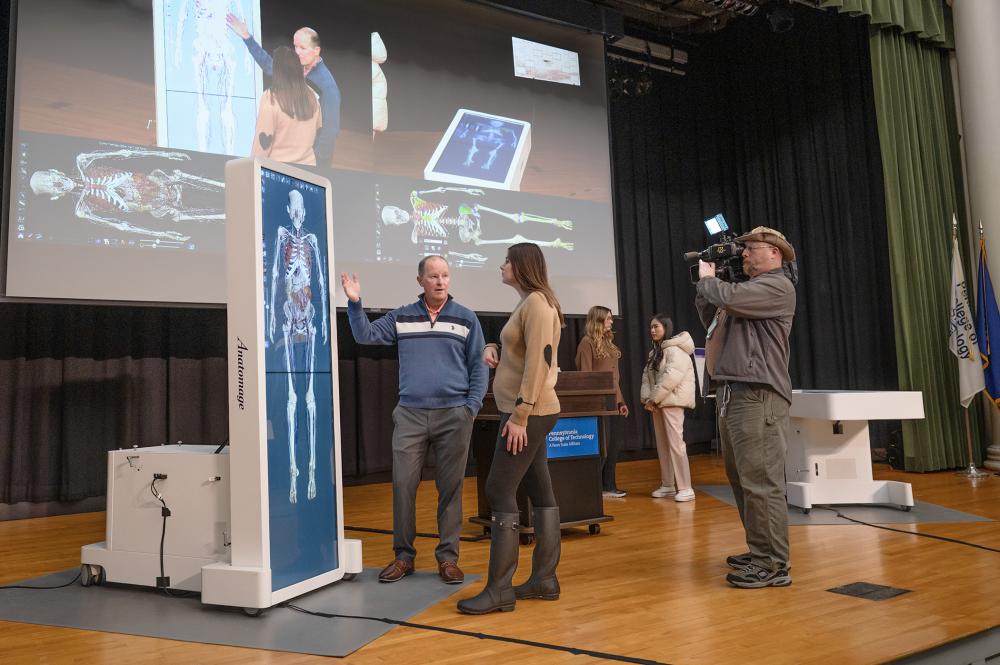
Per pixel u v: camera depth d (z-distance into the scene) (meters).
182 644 2.17
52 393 4.75
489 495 2.47
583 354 5.11
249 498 2.46
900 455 6.23
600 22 6.55
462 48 5.89
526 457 2.42
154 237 4.50
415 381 2.97
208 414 5.27
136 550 2.80
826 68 7.14
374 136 5.39
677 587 2.71
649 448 7.62
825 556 3.12
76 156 4.31
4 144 4.24
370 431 6.02
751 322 2.79
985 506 4.29
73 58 4.35
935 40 6.58
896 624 2.21
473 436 4.02
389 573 2.85
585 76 6.55
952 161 6.63
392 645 2.13
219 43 4.81
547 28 6.38
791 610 2.38
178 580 2.70
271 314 2.55
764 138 7.67
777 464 2.73
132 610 2.53
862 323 6.83
